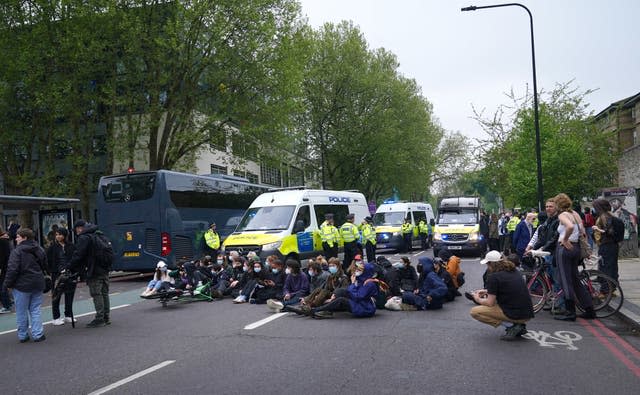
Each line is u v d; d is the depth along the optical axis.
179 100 25.81
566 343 7.32
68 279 9.66
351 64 42.12
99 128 31.52
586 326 8.45
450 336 7.86
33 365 6.92
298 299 10.84
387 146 43.56
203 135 26.44
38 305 8.63
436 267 11.15
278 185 50.75
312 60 41.62
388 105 44.09
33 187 26.06
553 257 9.30
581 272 9.28
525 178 23.53
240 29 25.14
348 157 43.72
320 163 44.91
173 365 6.59
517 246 12.26
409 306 10.23
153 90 25.03
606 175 29.50
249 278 12.41
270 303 10.70
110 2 22.84
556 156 23.09
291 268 11.23
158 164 26.16
